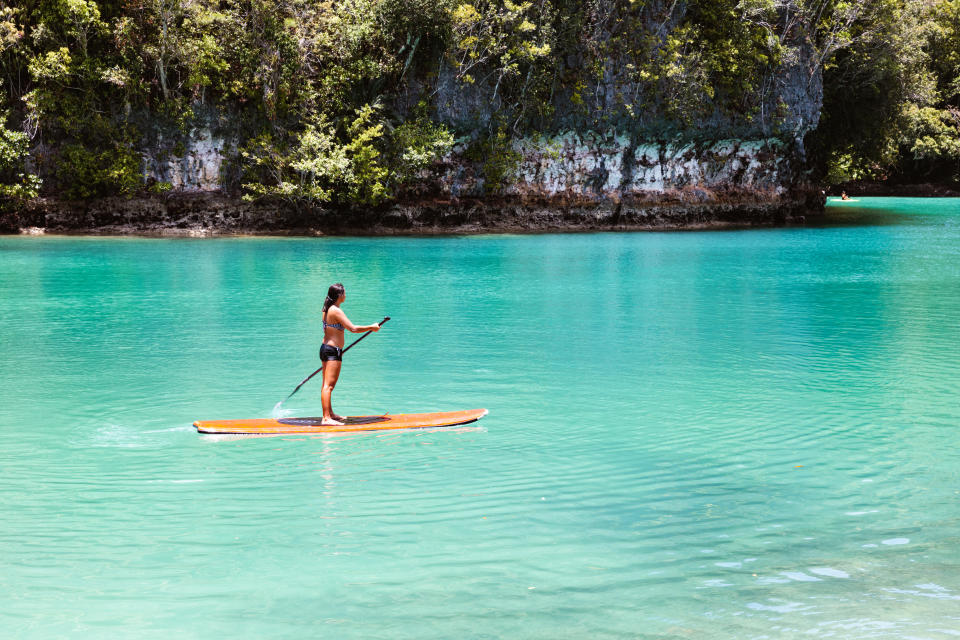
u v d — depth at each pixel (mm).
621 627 4344
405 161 38500
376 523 5840
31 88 36000
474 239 37344
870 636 4254
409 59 38656
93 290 19516
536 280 21984
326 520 5898
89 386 10328
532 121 42375
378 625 4387
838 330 14477
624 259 27969
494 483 6719
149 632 4328
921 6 54750
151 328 14547
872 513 6023
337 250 31234
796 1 45250
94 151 36562
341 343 8570
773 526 5770
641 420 8781
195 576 5004
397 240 36531
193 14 36031
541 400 9664
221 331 14258
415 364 11688
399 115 39531
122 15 36094
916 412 9070
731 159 46625
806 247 33000
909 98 56219
